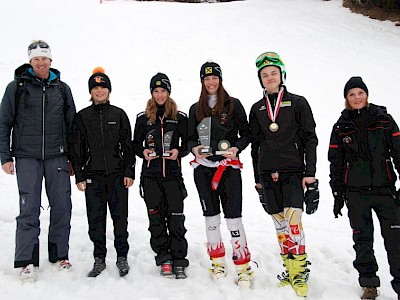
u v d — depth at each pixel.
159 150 4.17
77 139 4.20
